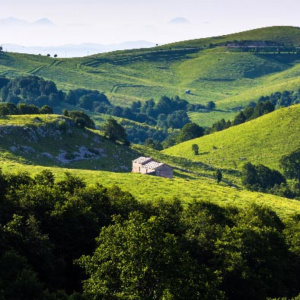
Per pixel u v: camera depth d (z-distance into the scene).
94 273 51.75
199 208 79.50
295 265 70.56
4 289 45.38
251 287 62.06
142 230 53.44
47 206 65.94
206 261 66.31
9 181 75.12
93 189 77.06
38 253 55.94
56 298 45.44
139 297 46.50
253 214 81.75
